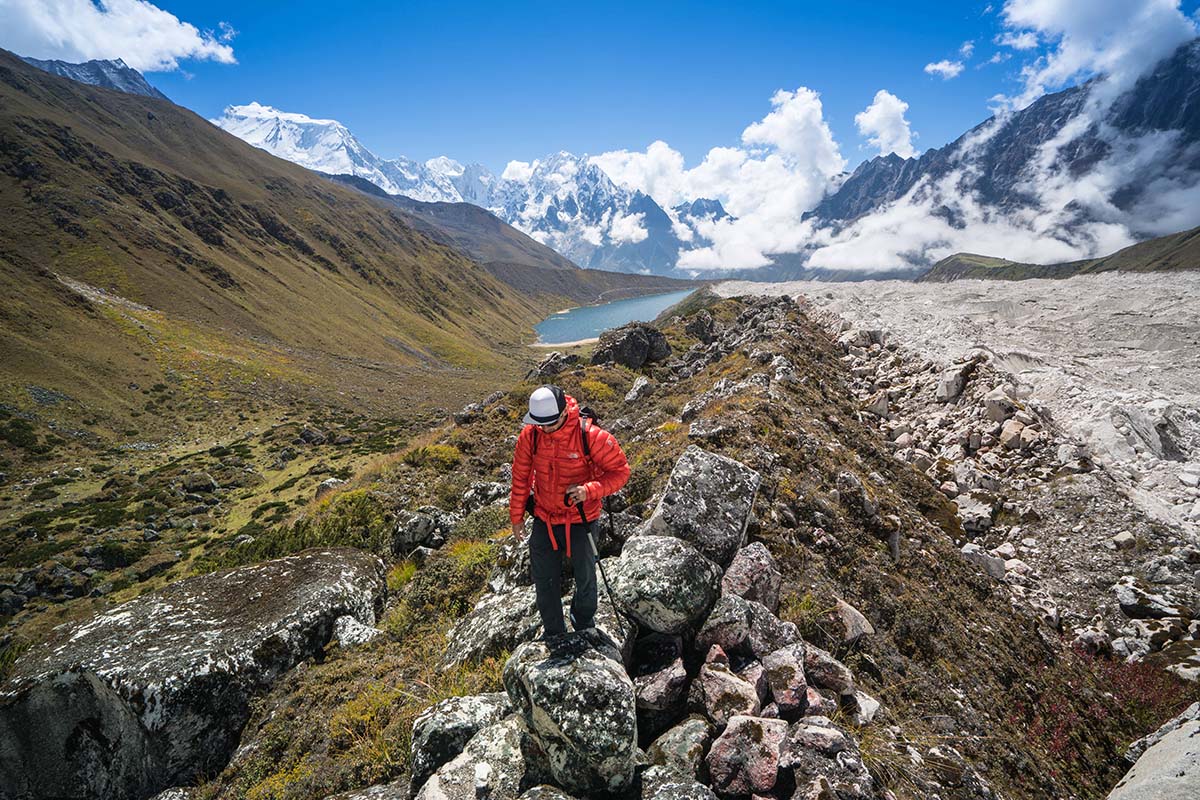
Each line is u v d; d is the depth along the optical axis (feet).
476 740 18.49
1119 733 32.76
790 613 27.22
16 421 266.36
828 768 16.90
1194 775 19.36
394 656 29.04
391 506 64.23
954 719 26.58
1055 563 48.47
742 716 17.67
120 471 237.45
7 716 25.45
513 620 24.72
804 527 35.32
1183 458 62.03
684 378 111.45
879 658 28.14
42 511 182.91
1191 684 35.81
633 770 16.51
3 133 623.77
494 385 543.80
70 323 383.24
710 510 26.48
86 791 25.99
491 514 46.09
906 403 81.92
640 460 44.19
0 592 124.98
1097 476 55.67
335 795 20.38
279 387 399.03
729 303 193.67
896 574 36.40
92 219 565.94
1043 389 76.95
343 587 34.27
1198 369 87.86
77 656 26.94
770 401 52.85
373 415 371.35
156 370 376.89
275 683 28.27
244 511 169.68
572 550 18.86
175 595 32.99
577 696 16.15
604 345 125.18
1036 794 25.05
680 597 21.02
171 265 574.56
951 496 59.16
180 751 25.21
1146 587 43.75
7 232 511.81
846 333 118.32
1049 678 34.81
